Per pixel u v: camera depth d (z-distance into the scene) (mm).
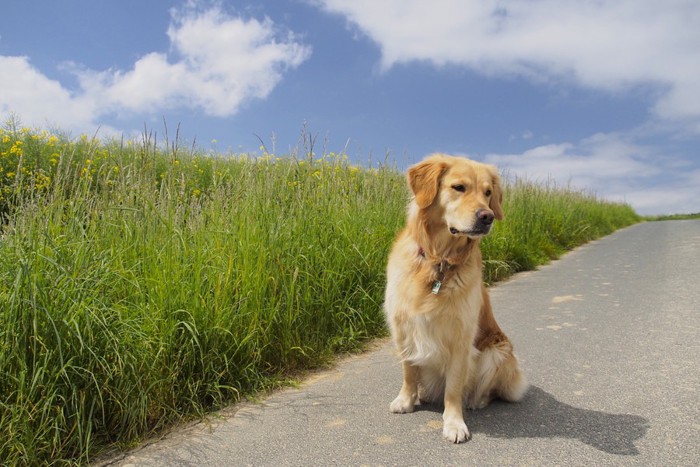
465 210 1350
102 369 1284
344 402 1508
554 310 2518
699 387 1424
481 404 1445
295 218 2254
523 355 1839
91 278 1390
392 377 1713
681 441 1141
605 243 6121
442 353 1343
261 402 1550
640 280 3182
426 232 1414
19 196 1588
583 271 3812
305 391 1630
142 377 1373
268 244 2023
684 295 2584
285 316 1863
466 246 1392
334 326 2113
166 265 1649
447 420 1286
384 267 2441
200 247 1811
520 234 4520
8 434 1111
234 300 1766
